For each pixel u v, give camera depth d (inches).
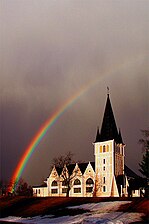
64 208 1499.8
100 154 6102.4
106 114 6284.5
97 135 6250.0
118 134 6176.2
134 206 1365.7
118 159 6013.8
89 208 1438.2
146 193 3356.3
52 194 6230.3
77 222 1285.7
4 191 5447.8
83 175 5984.3
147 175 3233.3
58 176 6136.8
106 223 1217.4
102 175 5959.6
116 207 1392.7
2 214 1599.4
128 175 6048.2
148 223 1181.7
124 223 1202.0
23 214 1536.7
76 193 5994.1
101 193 5866.1
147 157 3189.0
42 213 1491.1
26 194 5738.2
